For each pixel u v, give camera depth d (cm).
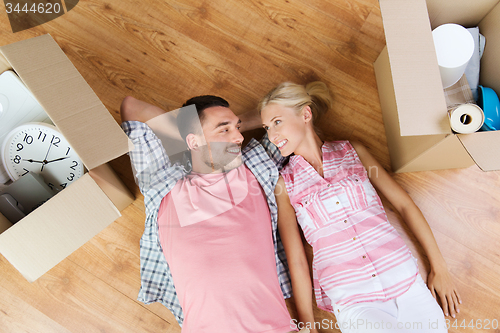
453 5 114
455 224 138
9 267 136
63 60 92
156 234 115
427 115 94
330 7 145
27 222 88
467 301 133
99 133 90
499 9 114
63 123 88
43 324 135
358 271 110
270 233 115
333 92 144
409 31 98
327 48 144
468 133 93
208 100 118
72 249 93
